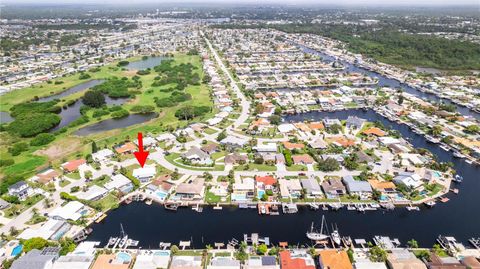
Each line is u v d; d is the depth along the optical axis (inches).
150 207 4726.9
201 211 4621.1
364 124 7480.3
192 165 5669.3
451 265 3491.6
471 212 4613.7
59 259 3622.0
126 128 7362.2
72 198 4729.3
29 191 4862.2
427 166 5629.9
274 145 6274.6
